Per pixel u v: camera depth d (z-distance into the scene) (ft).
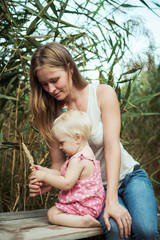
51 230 4.56
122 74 7.14
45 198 7.13
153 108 13.41
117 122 5.47
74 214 4.86
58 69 5.06
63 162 5.87
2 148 6.31
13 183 6.98
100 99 5.56
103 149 5.62
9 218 5.37
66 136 5.13
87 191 4.90
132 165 5.69
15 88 6.83
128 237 4.62
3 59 6.42
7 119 7.90
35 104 5.61
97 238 5.07
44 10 5.87
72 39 6.95
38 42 6.25
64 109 5.51
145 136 12.76
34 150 7.31
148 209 4.79
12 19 5.99
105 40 7.07
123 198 5.34
